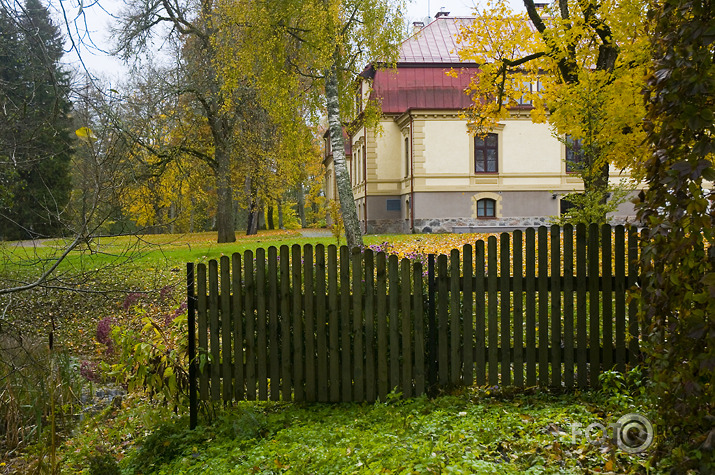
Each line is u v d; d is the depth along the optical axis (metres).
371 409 5.55
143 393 7.68
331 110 17.78
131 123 10.13
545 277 5.51
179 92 22.59
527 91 13.37
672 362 3.45
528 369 5.60
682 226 3.27
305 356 5.79
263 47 17.45
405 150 32.72
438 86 31.89
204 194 25.88
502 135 30.66
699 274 3.29
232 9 17.98
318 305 5.72
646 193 3.64
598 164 11.02
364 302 5.71
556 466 3.84
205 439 5.46
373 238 24.72
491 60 13.89
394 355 5.66
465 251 5.57
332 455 4.36
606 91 10.17
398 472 3.88
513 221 30.89
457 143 30.77
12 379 6.48
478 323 5.59
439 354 5.65
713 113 3.23
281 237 31.55
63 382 6.78
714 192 3.21
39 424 5.58
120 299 11.71
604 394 5.30
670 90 3.36
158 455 5.34
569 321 5.52
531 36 12.96
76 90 5.74
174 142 23.70
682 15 3.38
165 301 11.77
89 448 6.04
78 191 6.01
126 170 5.78
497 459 4.07
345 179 17.73
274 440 5.02
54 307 11.22
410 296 5.65
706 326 3.14
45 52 5.24
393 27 18.22
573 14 11.25
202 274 5.76
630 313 5.41
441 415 5.05
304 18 17.03
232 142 25.00
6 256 6.67
